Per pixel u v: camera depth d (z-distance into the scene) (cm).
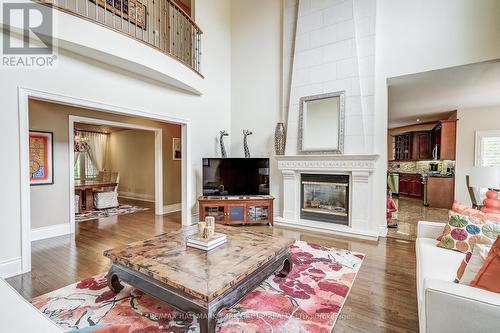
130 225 477
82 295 223
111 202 657
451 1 352
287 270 257
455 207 225
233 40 584
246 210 471
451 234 210
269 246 231
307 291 230
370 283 248
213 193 482
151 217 549
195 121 493
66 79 295
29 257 271
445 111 661
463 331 106
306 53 459
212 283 162
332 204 468
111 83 343
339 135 423
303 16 462
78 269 279
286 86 503
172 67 395
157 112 412
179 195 643
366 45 407
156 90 409
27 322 96
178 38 513
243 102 570
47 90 279
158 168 587
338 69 427
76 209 595
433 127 788
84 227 463
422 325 136
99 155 862
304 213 483
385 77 401
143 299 216
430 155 807
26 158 266
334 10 430
